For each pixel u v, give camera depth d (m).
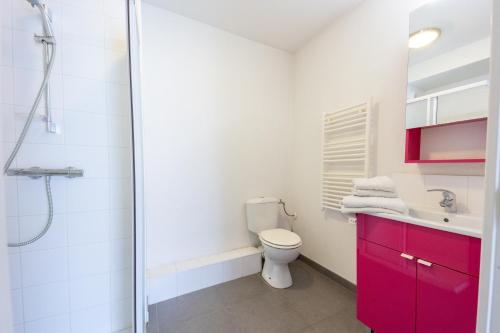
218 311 1.59
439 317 0.99
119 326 1.36
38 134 1.15
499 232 0.37
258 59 2.30
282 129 2.48
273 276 1.92
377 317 1.26
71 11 1.20
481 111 1.16
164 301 1.70
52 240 1.20
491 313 0.38
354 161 1.82
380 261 1.24
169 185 1.89
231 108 2.17
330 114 1.98
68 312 1.25
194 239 2.02
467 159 1.17
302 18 1.95
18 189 1.13
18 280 1.15
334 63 2.00
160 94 1.83
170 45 1.86
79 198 1.24
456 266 0.93
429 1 1.36
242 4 1.78
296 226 2.46
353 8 1.82
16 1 1.09
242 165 2.25
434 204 1.35
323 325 1.46
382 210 1.23
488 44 1.14
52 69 1.17
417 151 1.45
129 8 1.03
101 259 1.30
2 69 1.08
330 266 2.05
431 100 1.34
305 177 2.35
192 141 1.98
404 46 1.50
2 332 0.43
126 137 1.33
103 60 1.27
